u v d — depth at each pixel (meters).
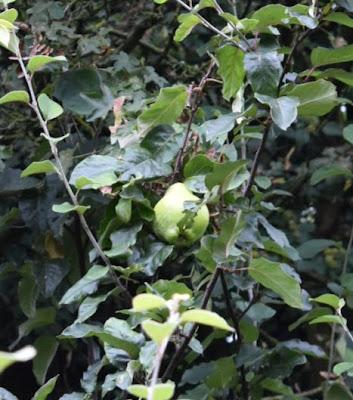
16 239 3.26
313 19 2.46
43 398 2.44
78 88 3.21
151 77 3.40
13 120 3.61
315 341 4.21
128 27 4.07
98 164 2.58
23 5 3.72
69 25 3.76
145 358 2.26
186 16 2.51
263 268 2.44
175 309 1.57
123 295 2.63
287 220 4.41
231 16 2.43
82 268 3.05
